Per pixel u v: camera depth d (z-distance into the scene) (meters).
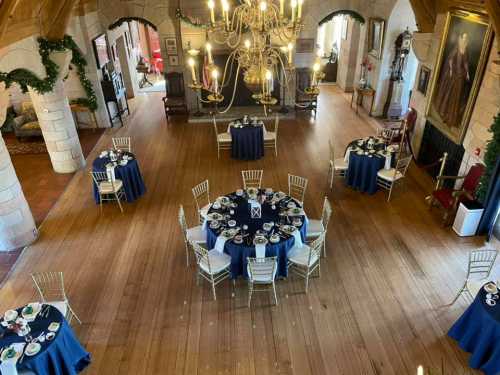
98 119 12.08
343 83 14.89
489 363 4.54
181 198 8.35
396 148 8.35
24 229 6.97
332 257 6.57
